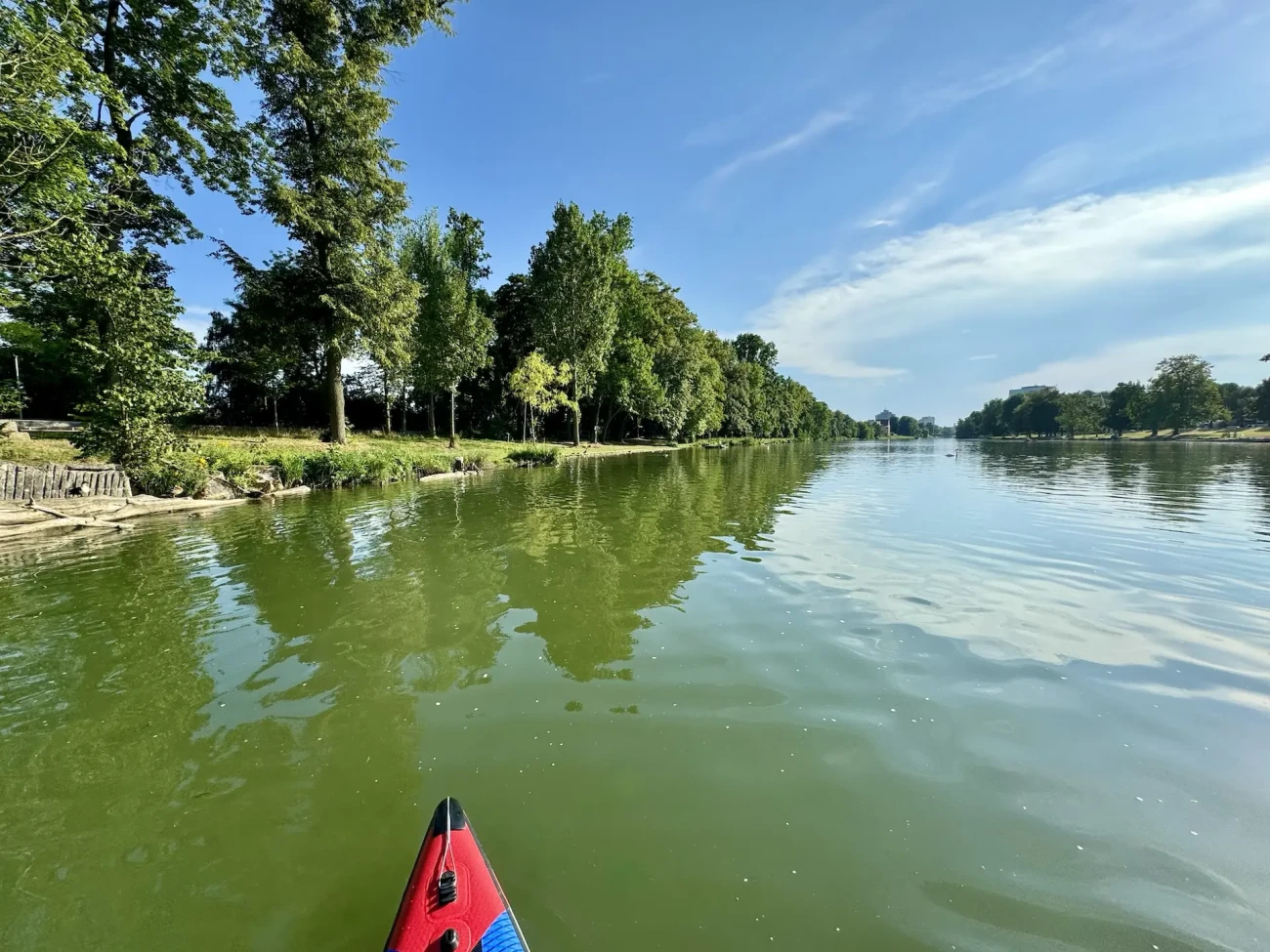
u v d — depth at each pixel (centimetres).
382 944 233
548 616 596
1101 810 308
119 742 378
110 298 1315
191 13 1617
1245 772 339
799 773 338
